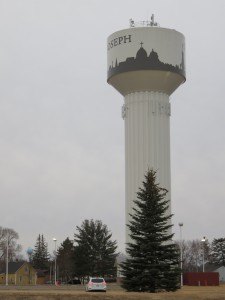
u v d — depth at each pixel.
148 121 63.66
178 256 43.75
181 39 65.31
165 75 63.06
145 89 63.91
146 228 43.38
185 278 78.19
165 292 42.66
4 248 135.75
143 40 63.19
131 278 43.00
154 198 44.09
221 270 136.50
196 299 39.41
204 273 77.88
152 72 62.59
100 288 50.28
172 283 42.84
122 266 43.72
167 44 63.56
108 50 66.31
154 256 42.97
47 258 146.88
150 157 63.09
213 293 43.72
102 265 101.50
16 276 113.94
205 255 156.88
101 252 102.06
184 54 66.06
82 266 101.44
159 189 45.47
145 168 62.84
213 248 146.50
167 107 64.75
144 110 63.75
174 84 64.75
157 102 63.97
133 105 64.38
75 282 100.56
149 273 42.31
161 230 43.56
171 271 42.78
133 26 65.69
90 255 101.81
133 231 43.94
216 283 77.56
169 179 63.75
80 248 102.06
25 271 116.62
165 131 64.25
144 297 38.53
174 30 64.50
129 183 63.53
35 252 147.00
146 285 42.81
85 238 102.62
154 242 42.97
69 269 108.25
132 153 63.94
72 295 39.25
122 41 63.91
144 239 43.22
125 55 63.50
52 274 130.75
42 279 124.94
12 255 138.88
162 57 62.97
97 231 103.12
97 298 38.59
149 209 43.94
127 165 64.38
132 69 62.66
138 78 63.12
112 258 102.19
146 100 63.81
